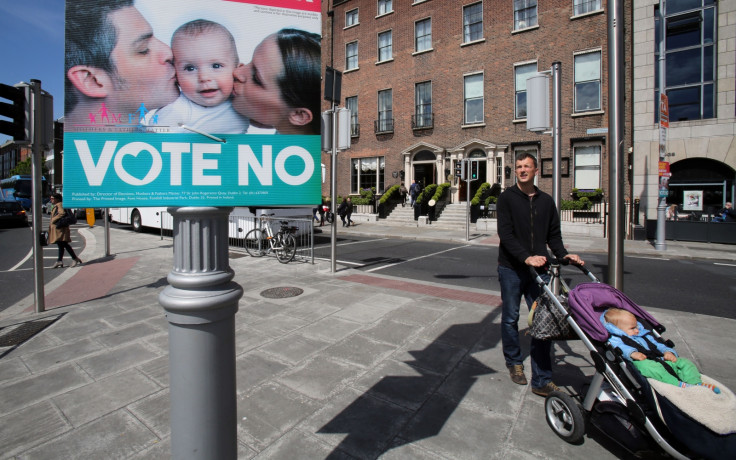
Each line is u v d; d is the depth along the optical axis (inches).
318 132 67.4
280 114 65.4
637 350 94.2
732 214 538.9
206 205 61.3
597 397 100.3
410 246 511.5
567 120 679.7
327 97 298.8
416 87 849.5
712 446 79.3
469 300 231.8
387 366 143.6
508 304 131.8
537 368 121.7
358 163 951.0
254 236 406.6
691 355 152.3
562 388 127.6
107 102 58.3
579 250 473.4
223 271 60.5
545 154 697.0
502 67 740.0
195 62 61.4
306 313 205.5
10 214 829.2
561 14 682.8
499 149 743.1
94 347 161.6
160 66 60.1
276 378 134.3
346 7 956.0
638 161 608.1
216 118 62.2
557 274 119.9
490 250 473.7
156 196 59.9
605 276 322.3
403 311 208.7
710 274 327.9
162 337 172.6
